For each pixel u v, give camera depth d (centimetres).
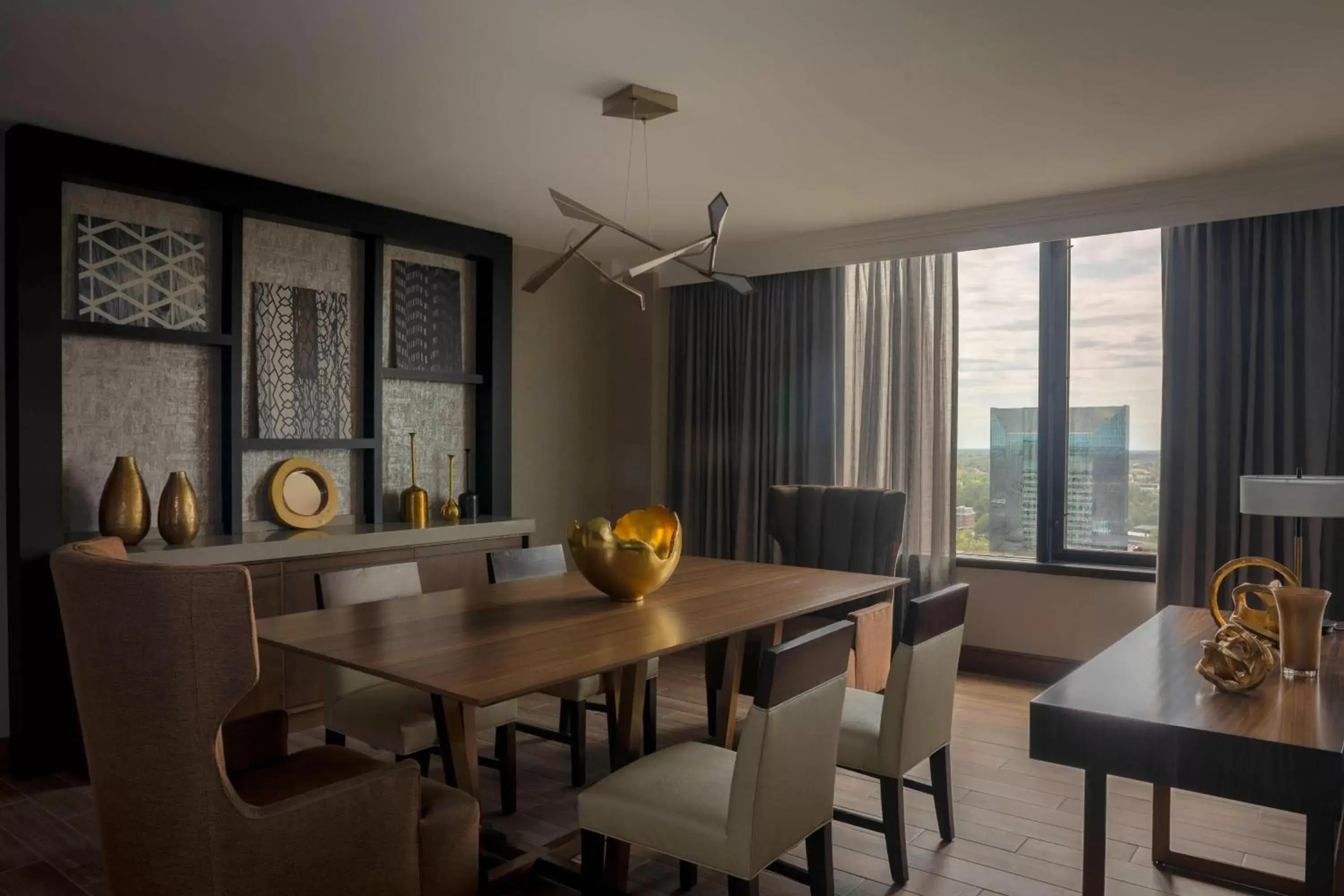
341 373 466
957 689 470
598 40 269
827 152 375
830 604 289
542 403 577
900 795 259
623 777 222
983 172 404
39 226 345
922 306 509
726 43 272
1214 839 292
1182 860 266
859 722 267
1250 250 414
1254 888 255
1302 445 404
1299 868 272
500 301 529
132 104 321
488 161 388
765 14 253
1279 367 409
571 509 597
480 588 312
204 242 415
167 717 173
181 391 409
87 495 380
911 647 252
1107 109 326
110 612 174
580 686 328
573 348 596
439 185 426
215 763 174
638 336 605
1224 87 305
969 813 313
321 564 407
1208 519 422
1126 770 162
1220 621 228
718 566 370
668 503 608
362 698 289
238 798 176
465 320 531
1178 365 432
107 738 181
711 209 294
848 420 540
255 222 434
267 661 386
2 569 353
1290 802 148
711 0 245
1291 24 259
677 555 297
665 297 607
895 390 518
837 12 252
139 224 393
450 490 504
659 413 604
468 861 212
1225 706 170
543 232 524
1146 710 167
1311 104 320
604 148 371
